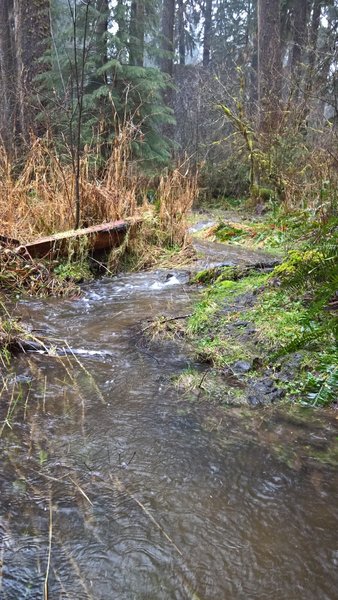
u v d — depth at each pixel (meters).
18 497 1.36
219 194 10.21
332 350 2.23
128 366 2.29
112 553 1.18
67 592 1.07
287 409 1.90
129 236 4.66
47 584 1.08
